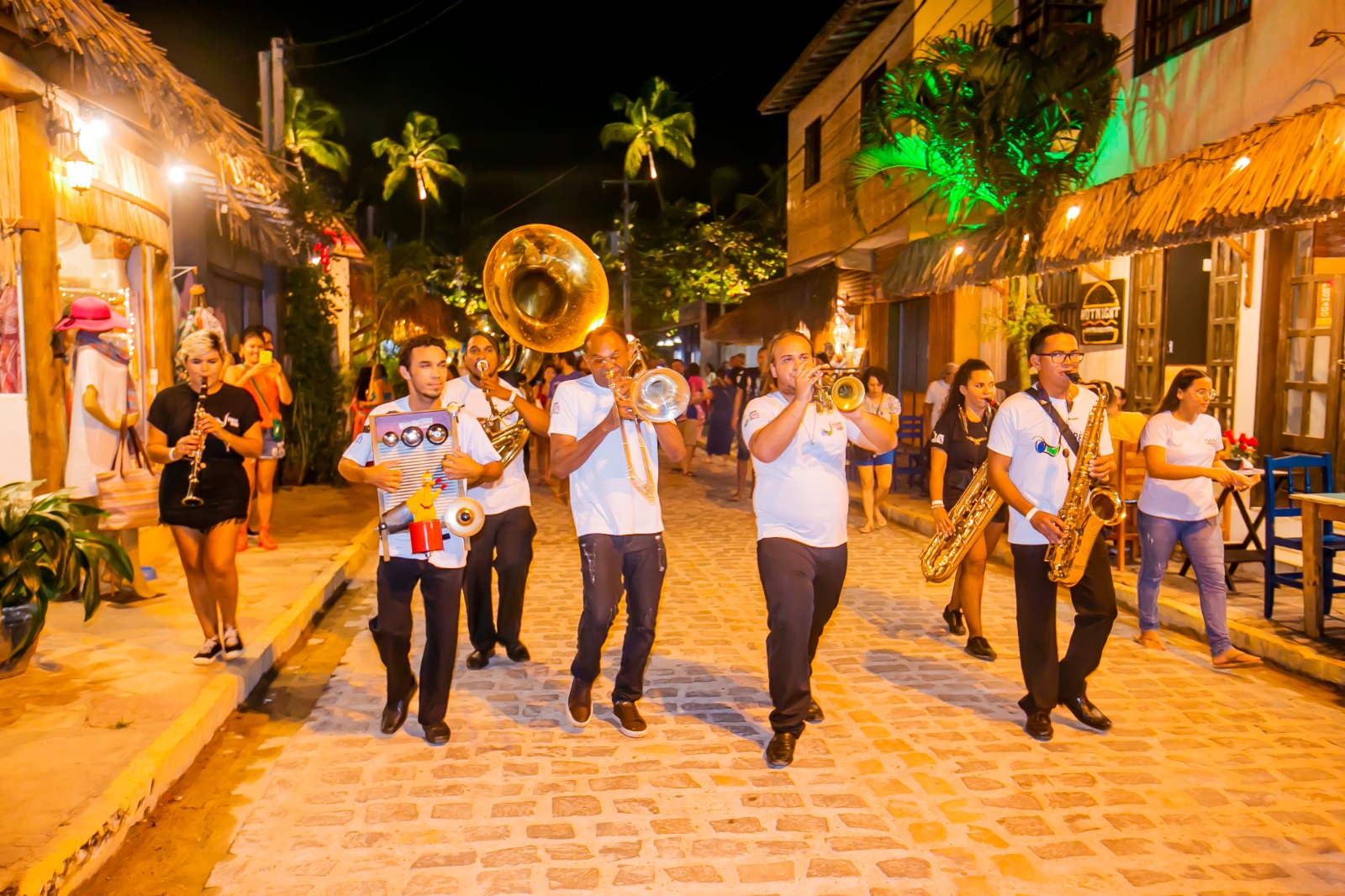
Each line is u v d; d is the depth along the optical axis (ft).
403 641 15.67
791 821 12.91
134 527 22.33
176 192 32.73
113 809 12.19
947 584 27.40
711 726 16.29
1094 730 16.16
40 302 21.50
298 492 43.98
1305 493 21.34
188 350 17.71
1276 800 13.64
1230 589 24.89
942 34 48.08
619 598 15.69
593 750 15.25
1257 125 26.53
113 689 16.66
